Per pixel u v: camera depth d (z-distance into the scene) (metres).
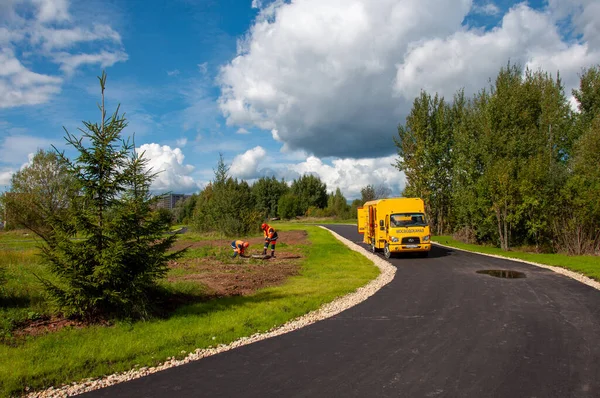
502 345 6.52
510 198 21.62
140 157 8.62
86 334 7.21
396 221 19.75
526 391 4.81
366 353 6.29
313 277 13.84
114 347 6.55
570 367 5.54
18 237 34.56
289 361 6.02
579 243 19.33
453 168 31.94
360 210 28.50
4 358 6.00
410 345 6.63
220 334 7.36
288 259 19.19
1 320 7.63
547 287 11.55
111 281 8.04
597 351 6.16
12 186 29.20
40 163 28.77
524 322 7.89
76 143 8.09
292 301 9.88
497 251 22.02
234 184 35.44
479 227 25.69
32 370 5.58
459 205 28.27
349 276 14.02
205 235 35.91
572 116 29.38
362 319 8.41
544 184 20.80
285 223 69.44
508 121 25.59
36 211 8.48
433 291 11.29
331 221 74.62
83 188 8.10
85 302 7.88
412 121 35.09
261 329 7.75
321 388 5.03
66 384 5.40
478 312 8.77
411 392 4.85
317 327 7.88
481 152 25.95
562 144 28.00
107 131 8.33
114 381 5.43
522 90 26.41
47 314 8.36
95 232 7.98
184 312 8.87
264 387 5.11
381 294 11.02
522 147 24.81
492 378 5.21
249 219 35.62
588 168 20.91
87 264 8.06
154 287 9.50
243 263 17.58
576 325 7.63
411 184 35.66
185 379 5.43
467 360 5.88
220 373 5.62
